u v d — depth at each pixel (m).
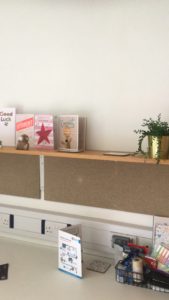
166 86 1.61
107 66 1.71
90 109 1.77
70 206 1.86
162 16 1.58
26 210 1.93
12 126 1.86
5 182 2.00
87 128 1.79
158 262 1.50
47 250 1.83
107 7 1.68
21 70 1.90
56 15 1.79
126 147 1.71
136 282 1.45
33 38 1.86
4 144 1.89
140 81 1.65
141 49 1.63
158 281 1.41
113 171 1.72
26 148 1.70
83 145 1.74
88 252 1.80
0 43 1.93
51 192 1.89
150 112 1.65
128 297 1.36
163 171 1.62
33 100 1.90
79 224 1.73
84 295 1.37
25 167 1.93
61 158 1.83
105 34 1.70
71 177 1.82
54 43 1.81
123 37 1.66
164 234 1.58
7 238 1.99
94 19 1.71
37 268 1.62
